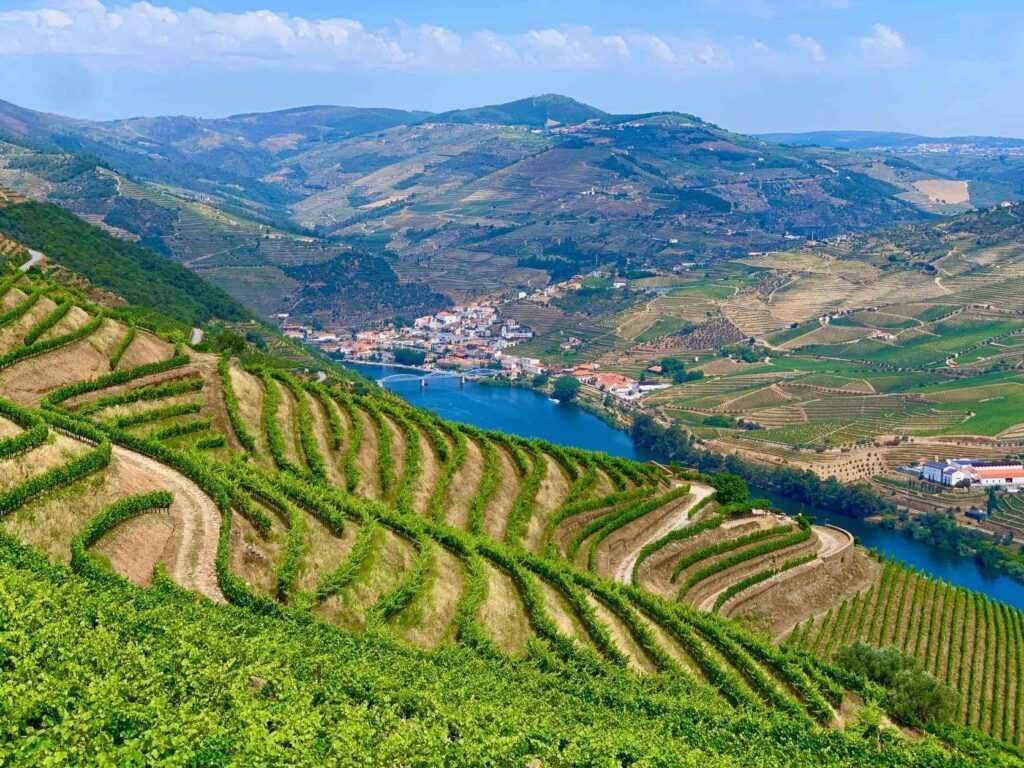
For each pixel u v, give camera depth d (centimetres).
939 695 9462
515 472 13825
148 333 13375
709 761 5622
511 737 4953
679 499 15000
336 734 4369
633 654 8556
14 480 6838
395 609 7656
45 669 4275
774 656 9150
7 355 10056
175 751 3794
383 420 13250
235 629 5831
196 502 8188
